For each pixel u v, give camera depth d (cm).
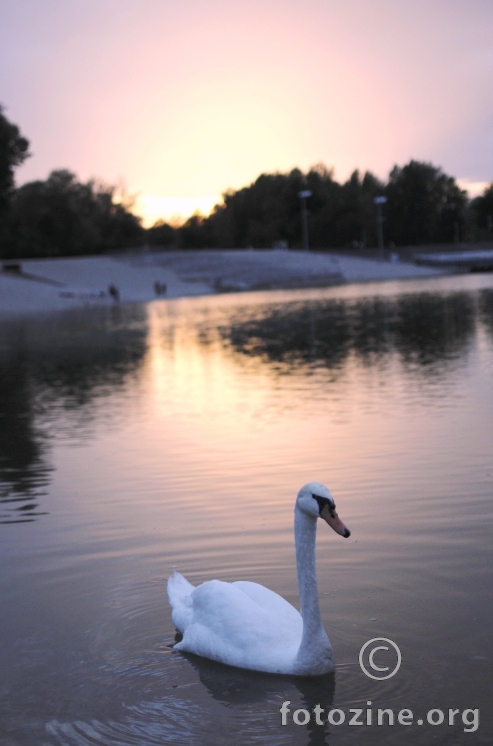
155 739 524
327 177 17350
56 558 838
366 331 3244
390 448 1234
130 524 935
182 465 1210
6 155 8269
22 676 604
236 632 606
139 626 677
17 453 1366
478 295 5238
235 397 1828
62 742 523
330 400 1702
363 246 15725
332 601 698
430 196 16250
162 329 4066
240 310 5366
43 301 7425
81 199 13950
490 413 1449
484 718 530
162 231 15475
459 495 971
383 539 838
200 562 802
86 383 2220
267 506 973
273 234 15262
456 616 663
